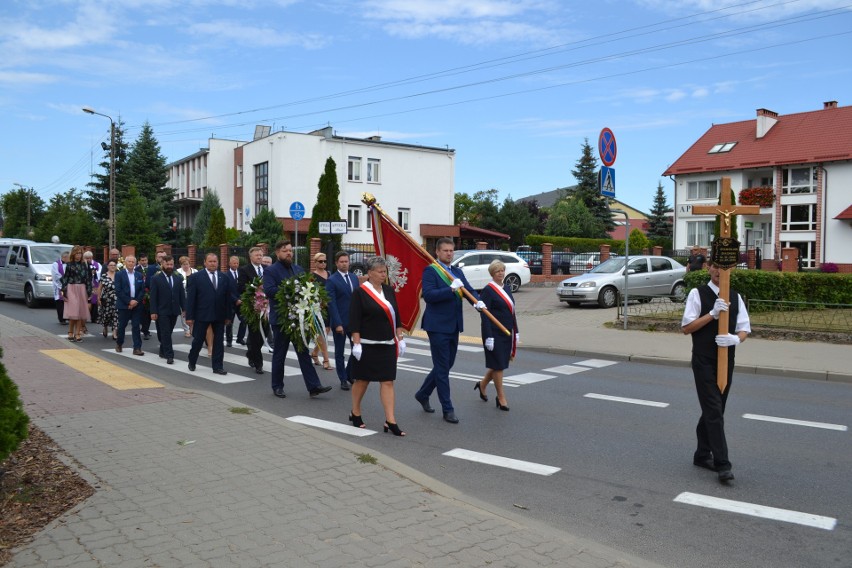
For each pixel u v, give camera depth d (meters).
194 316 10.73
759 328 14.51
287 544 4.08
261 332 10.91
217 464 5.60
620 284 21.47
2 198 78.88
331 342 14.80
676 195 48.56
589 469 6.10
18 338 14.00
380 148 48.12
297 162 45.56
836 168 41.56
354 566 3.81
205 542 4.08
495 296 8.50
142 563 3.79
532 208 68.25
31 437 6.31
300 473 5.41
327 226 22.78
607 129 14.66
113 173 38.81
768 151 44.81
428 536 4.25
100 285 15.11
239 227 51.91
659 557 4.33
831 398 9.35
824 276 16.53
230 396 9.20
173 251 39.50
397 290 8.99
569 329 16.50
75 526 4.29
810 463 6.32
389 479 5.31
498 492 5.50
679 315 16.69
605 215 66.06
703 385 5.91
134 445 6.12
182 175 63.03
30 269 22.28
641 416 8.14
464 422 7.82
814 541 4.59
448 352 7.93
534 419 7.98
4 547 3.98
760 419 8.08
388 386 7.23
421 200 49.94
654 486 5.66
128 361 12.08
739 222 45.19
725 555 4.37
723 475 5.72
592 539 4.60
